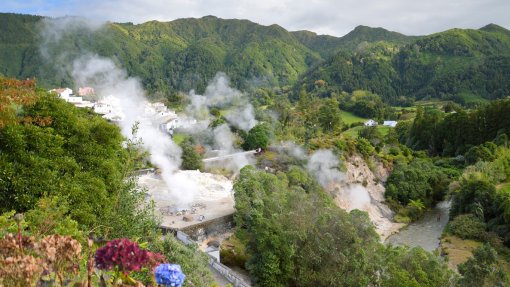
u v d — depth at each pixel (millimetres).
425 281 30875
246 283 32094
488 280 32812
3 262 6734
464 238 59344
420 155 106562
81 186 23125
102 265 7188
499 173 80812
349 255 34688
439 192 84312
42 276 7352
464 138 111438
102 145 26812
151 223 26391
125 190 26734
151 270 7645
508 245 56312
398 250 36969
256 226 36125
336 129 119062
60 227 15164
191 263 24688
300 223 36250
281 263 35000
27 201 20953
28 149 22656
